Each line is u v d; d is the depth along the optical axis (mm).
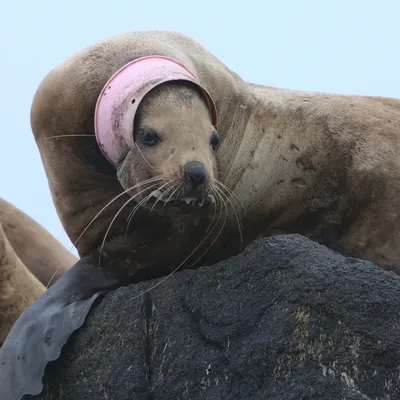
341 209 33594
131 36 32906
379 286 26250
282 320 26547
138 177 29625
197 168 28547
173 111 29875
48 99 31938
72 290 31734
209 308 27844
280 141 33594
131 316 28703
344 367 25750
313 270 26672
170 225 32062
